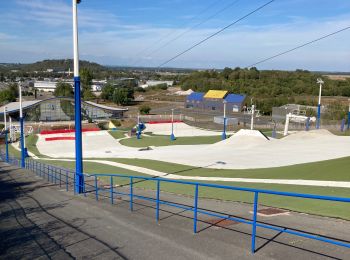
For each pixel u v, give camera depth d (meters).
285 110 69.88
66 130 63.62
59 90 125.12
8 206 13.96
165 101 131.12
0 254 7.87
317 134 40.41
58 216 11.56
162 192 15.75
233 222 9.51
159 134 60.66
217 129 66.81
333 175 17.44
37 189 19.30
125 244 8.16
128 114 95.88
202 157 30.89
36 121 81.75
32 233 9.51
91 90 144.62
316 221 9.19
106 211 11.94
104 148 49.34
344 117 71.88
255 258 6.87
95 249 7.94
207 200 13.02
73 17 16.53
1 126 70.62
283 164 24.23
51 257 7.57
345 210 10.16
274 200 12.20
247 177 19.66
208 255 7.16
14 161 39.50
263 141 39.78
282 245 7.49
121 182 19.92
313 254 6.93
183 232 8.78
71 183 21.25
